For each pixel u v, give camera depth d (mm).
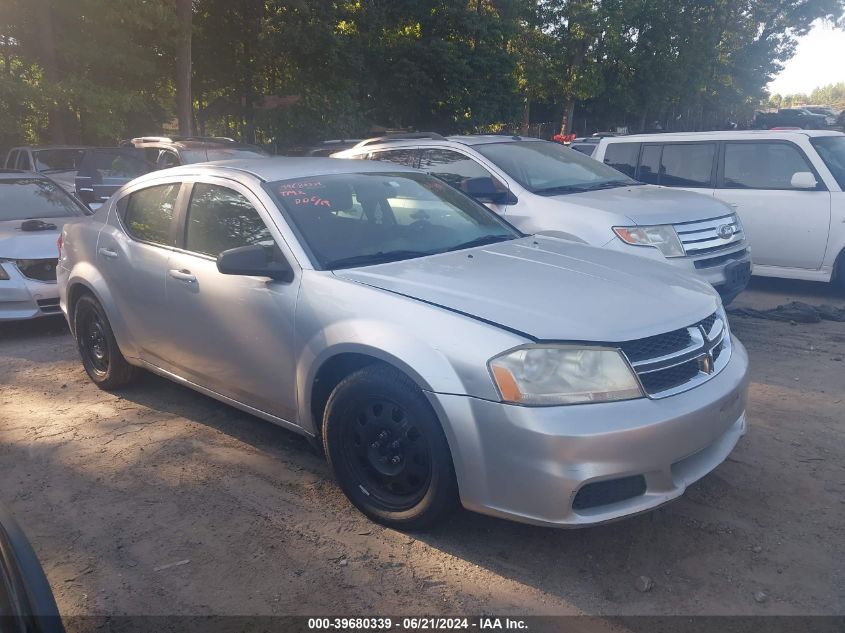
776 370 5836
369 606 3092
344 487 3746
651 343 3277
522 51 38156
